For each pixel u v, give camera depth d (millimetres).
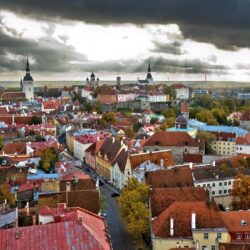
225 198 168625
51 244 87125
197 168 178625
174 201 128375
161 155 192500
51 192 142375
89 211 122312
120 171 193875
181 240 113938
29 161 199125
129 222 132375
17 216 114562
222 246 96500
